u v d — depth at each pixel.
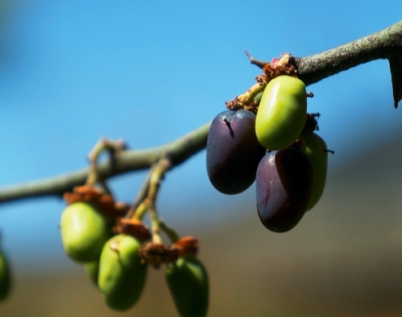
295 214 0.16
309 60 0.16
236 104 0.16
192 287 0.19
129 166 0.22
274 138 0.16
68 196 0.20
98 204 0.20
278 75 0.16
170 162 0.20
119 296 0.19
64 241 0.20
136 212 0.20
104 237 0.20
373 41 0.16
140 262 0.19
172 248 0.19
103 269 0.19
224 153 0.16
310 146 0.17
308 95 0.16
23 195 0.23
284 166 0.16
